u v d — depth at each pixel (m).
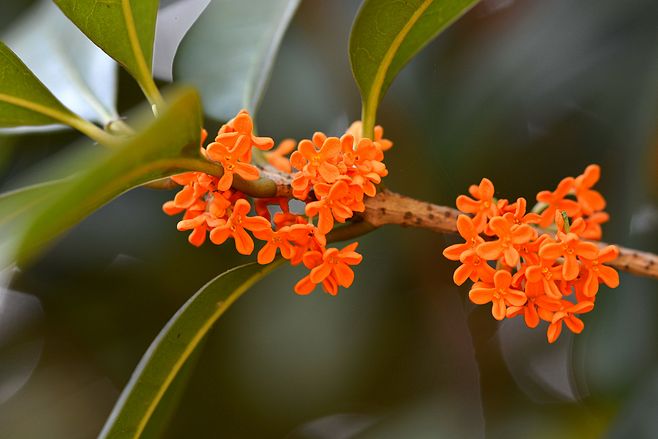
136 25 0.34
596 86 0.43
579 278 0.33
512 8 0.44
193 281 0.44
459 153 0.43
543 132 0.44
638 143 0.42
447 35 0.44
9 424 0.44
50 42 0.40
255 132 0.39
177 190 0.44
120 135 0.35
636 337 0.41
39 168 0.43
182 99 0.30
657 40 0.42
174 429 0.44
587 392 0.43
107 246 0.44
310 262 0.33
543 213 0.35
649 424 0.40
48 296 0.44
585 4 0.43
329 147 0.33
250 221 0.33
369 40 0.34
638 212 0.42
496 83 0.43
